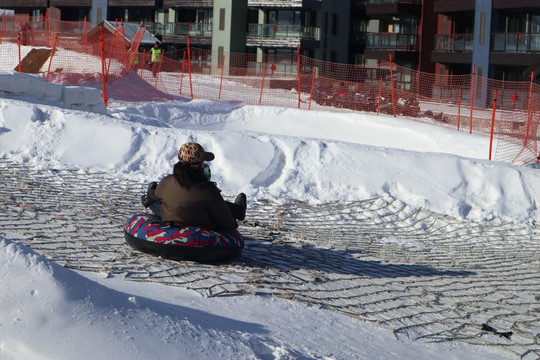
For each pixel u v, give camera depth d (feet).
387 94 120.98
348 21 207.72
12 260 13.44
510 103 128.77
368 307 20.53
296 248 27.94
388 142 80.33
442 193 39.24
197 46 199.52
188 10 201.98
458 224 36.60
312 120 88.58
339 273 24.40
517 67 156.35
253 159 41.11
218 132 44.01
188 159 22.56
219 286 20.16
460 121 112.57
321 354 15.28
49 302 12.87
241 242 23.66
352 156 41.86
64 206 30.68
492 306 22.36
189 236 22.44
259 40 192.13
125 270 20.67
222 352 13.25
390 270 25.85
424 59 180.75
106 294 13.73
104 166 40.19
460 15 169.07
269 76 171.22
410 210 37.78
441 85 148.97
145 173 40.11
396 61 179.93
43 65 101.81
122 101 89.86
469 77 154.40
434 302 22.06
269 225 32.27
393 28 203.51
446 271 26.68
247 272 22.45
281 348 14.20
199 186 22.54
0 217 26.78
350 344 16.87
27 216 27.63
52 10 219.00
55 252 22.02
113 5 206.39
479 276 26.35
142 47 185.88
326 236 31.55
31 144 41.19
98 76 95.50
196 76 136.15
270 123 89.10
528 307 22.61
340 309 19.85
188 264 22.49
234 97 111.24
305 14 191.72
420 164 41.19
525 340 19.20
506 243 33.81
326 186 39.88
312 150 42.09
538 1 147.23
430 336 18.63
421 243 32.48
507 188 39.83
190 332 13.57
